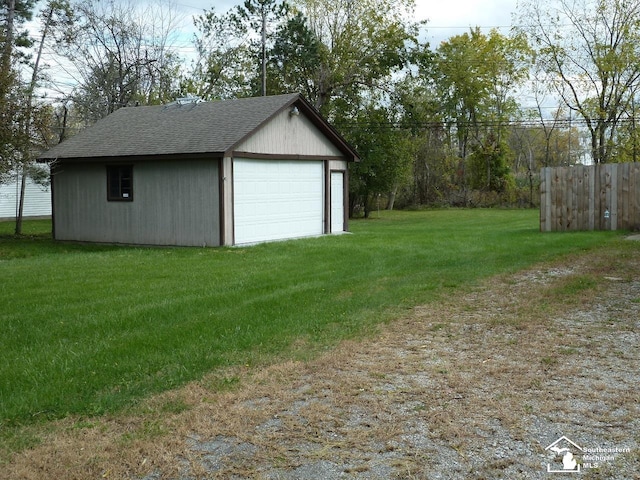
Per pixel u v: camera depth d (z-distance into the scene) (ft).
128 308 24.84
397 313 24.04
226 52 118.93
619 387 15.56
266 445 12.60
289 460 11.96
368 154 104.99
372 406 14.57
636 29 98.12
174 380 16.26
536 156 183.73
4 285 30.89
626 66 99.09
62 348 19.16
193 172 51.70
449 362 17.89
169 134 55.21
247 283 30.37
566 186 54.29
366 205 112.47
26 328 21.80
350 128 105.50
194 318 22.95
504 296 26.91
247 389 15.71
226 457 12.10
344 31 105.29
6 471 11.48
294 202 57.98
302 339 20.29
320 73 105.60
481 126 156.04
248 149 51.93
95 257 43.29
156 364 17.57
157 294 27.89
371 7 104.58
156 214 54.19
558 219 54.75
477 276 31.71
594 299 25.82
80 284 30.99
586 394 15.11
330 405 14.66
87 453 12.21
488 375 16.69
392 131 106.73
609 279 30.07
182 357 18.20
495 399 14.89
